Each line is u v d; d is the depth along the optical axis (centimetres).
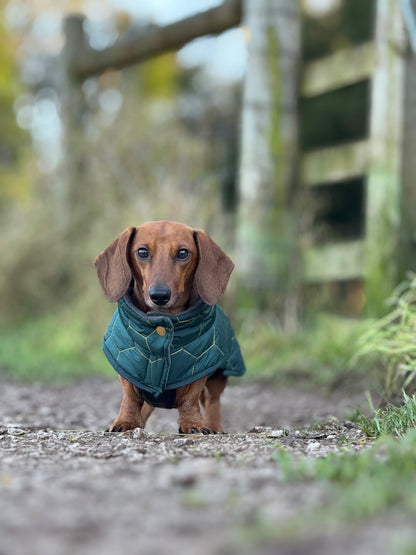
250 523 176
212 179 919
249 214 736
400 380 436
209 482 219
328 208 828
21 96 1747
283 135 737
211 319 352
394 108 649
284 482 218
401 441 272
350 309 786
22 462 259
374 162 657
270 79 734
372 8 988
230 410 525
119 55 942
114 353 353
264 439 318
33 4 1653
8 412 495
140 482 221
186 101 1220
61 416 485
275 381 629
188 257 354
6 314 1034
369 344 473
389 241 643
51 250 1012
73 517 184
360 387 541
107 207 951
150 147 993
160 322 335
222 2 788
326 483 214
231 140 1077
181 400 358
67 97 1032
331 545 157
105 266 363
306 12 1036
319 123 973
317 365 625
